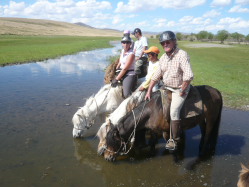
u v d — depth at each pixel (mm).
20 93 10273
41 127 6863
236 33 88250
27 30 112250
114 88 6180
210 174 4988
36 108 8391
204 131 5754
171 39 4398
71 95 10133
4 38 59250
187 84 4469
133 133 5184
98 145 5562
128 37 5918
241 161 5488
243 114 8242
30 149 5684
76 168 5059
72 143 6047
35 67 17188
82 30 179875
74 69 16984
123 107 5461
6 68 16438
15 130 6617
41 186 4441
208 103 5285
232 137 6637
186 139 6637
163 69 4809
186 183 4691
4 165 5023
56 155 5496
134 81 6238
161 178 4844
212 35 93062
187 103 4980
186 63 4445
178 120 4797
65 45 38688
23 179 4609
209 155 5742
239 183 2787
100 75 14906
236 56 28453
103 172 4984
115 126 5082
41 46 34531
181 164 5367
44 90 10883
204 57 26172
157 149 6031
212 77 13898
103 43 51719
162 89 5051
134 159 5535
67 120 7402
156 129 5098
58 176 4762
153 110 5016
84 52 31297
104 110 6219
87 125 6129
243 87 11609
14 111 8047
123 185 4598
